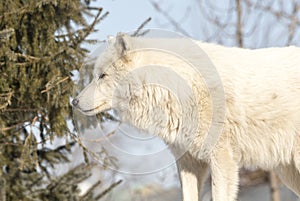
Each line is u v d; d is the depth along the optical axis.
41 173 14.04
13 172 13.61
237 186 10.33
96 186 14.25
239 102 10.10
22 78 12.98
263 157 10.58
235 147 10.34
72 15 13.38
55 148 14.37
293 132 10.37
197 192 10.73
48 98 12.81
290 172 11.17
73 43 13.35
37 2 12.74
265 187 20.67
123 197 18.48
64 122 13.06
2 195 13.23
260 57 10.41
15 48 13.27
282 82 10.24
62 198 13.70
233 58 10.31
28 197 13.54
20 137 13.87
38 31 13.23
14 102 13.30
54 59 12.96
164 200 18.95
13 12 12.94
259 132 10.30
